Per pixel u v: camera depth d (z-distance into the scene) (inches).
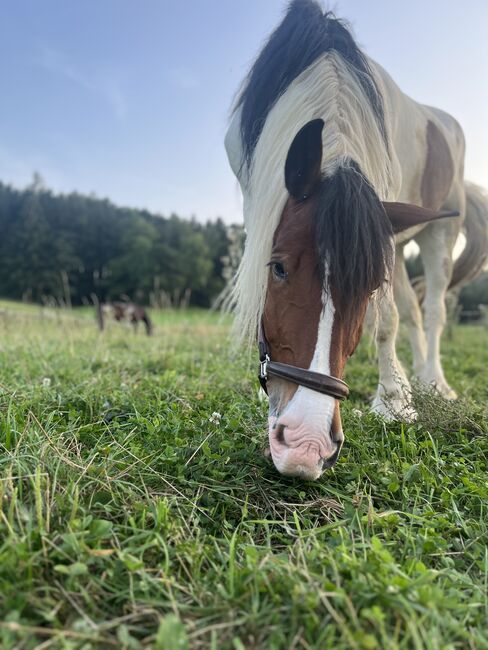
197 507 37.4
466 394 79.4
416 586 27.9
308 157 41.7
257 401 63.0
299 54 54.2
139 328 289.9
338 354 37.9
